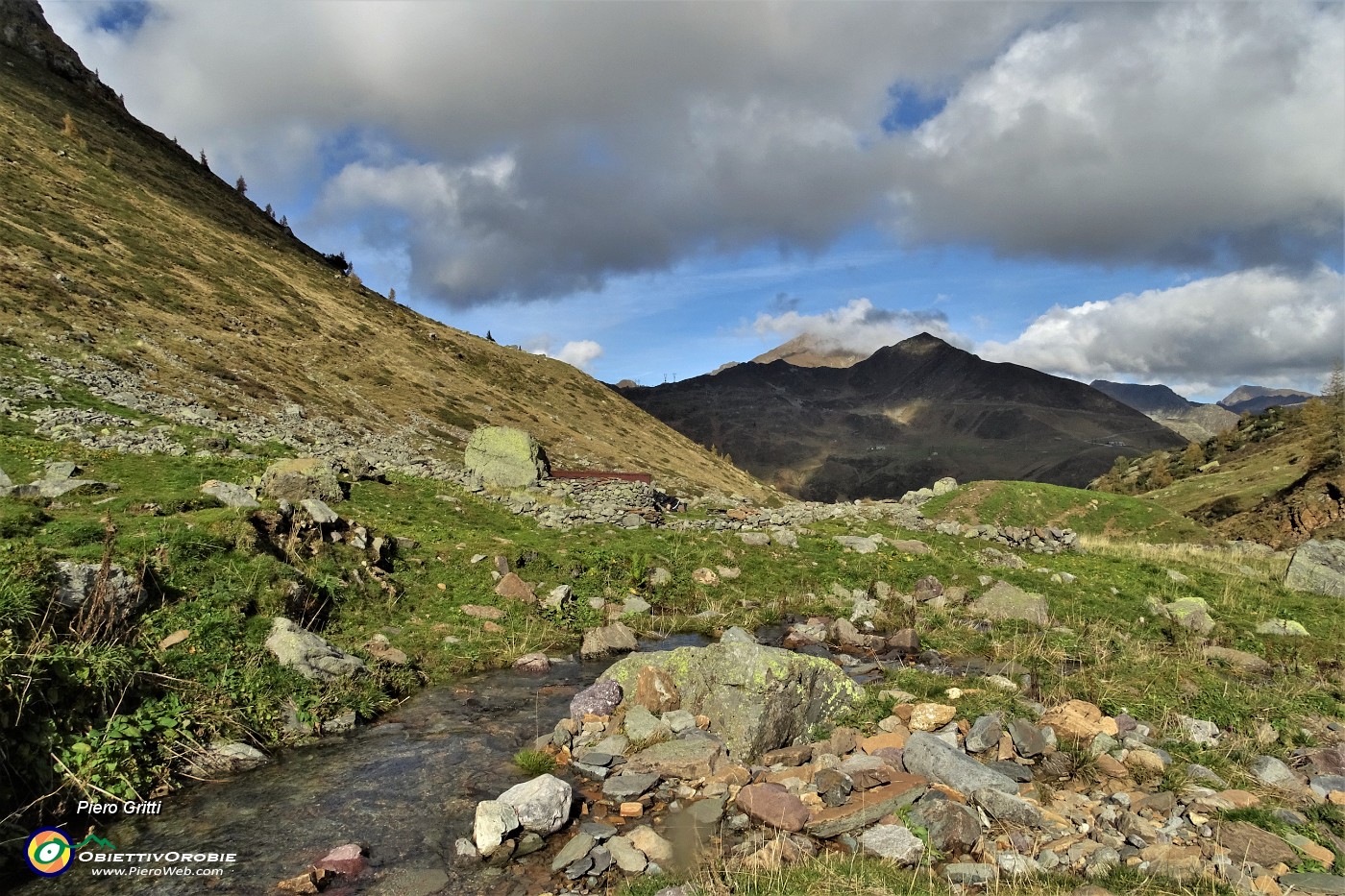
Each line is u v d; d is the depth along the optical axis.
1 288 45.69
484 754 11.87
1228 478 125.81
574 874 8.27
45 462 22.73
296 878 7.99
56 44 143.00
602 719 12.94
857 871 8.00
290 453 33.41
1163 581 26.14
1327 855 8.73
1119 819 9.70
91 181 88.44
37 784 9.19
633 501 35.12
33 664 9.68
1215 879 7.88
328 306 102.31
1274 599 24.31
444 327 148.25
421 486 30.84
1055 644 18.73
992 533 32.94
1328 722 13.44
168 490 21.48
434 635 17.28
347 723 12.74
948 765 10.50
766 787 10.15
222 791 10.27
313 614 16.08
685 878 8.13
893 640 19.41
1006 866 8.29
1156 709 13.91
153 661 11.76
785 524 32.78
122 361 43.91
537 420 102.19
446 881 8.23
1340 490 72.19
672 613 21.45
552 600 20.41
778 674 12.38
